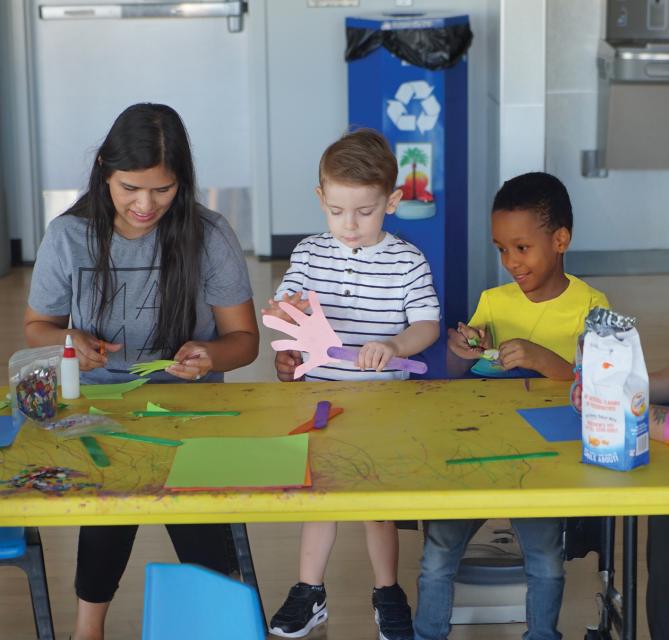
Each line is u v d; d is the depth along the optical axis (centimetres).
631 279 549
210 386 195
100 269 205
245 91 580
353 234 203
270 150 578
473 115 532
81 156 587
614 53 509
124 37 575
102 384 202
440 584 182
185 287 206
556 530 181
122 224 205
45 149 587
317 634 221
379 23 461
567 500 144
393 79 462
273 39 564
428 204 465
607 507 145
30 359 190
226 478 149
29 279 563
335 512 144
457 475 150
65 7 569
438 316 211
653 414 163
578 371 170
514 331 226
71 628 224
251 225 598
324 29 562
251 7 562
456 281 488
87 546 191
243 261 217
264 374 404
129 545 195
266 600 235
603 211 550
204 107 582
